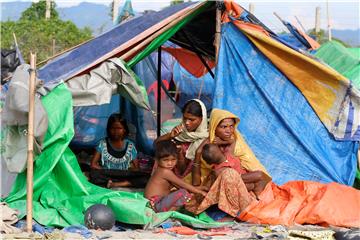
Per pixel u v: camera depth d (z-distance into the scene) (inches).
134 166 394.0
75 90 332.5
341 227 309.0
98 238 275.6
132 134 461.1
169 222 304.5
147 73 556.7
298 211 318.3
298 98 374.3
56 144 318.3
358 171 385.1
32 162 285.6
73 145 455.8
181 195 313.7
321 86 370.3
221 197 314.3
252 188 330.6
